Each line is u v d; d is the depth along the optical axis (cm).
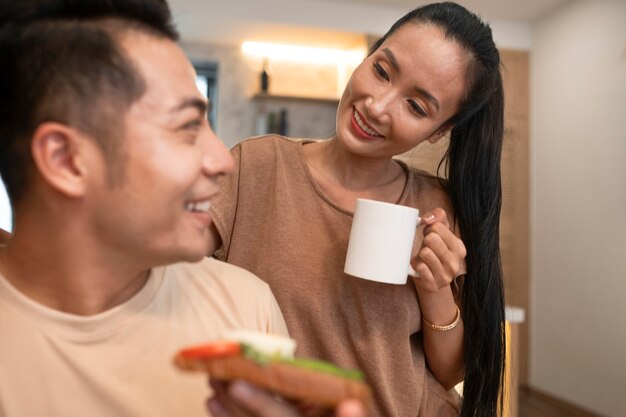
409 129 101
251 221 112
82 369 71
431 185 120
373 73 102
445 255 98
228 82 457
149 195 65
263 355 51
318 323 106
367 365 105
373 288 106
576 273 377
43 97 63
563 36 395
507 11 407
